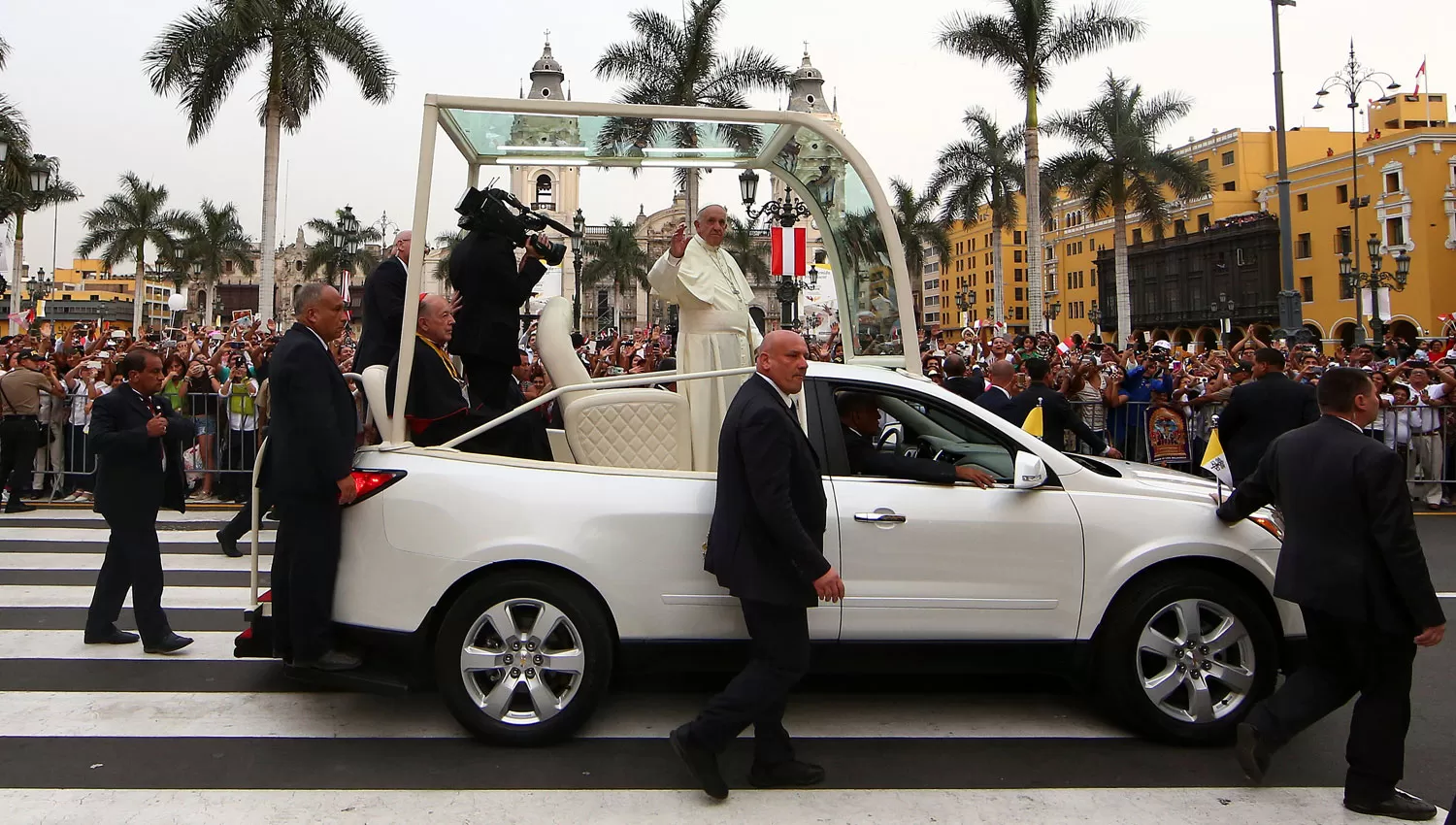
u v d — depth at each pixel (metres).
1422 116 67.50
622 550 4.12
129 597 6.91
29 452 10.41
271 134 27.00
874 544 4.20
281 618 4.27
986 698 4.91
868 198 5.13
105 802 3.61
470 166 5.62
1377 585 3.49
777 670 3.64
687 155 5.67
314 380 4.17
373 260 68.31
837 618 4.19
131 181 56.44
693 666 4.20
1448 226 53.25
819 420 4.44
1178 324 69.81
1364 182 56.81
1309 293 60.31
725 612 4.15
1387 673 3.56
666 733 4.37
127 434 5.44
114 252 55.59
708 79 24.45
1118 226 38.25
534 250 4.99
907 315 4.96
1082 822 3.52
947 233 48.19
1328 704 3.64
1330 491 3.60
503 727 4.11
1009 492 4.32
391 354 5.97
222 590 7.09
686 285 5.25
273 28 26.33
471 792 3.72
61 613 6.42
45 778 3.83
